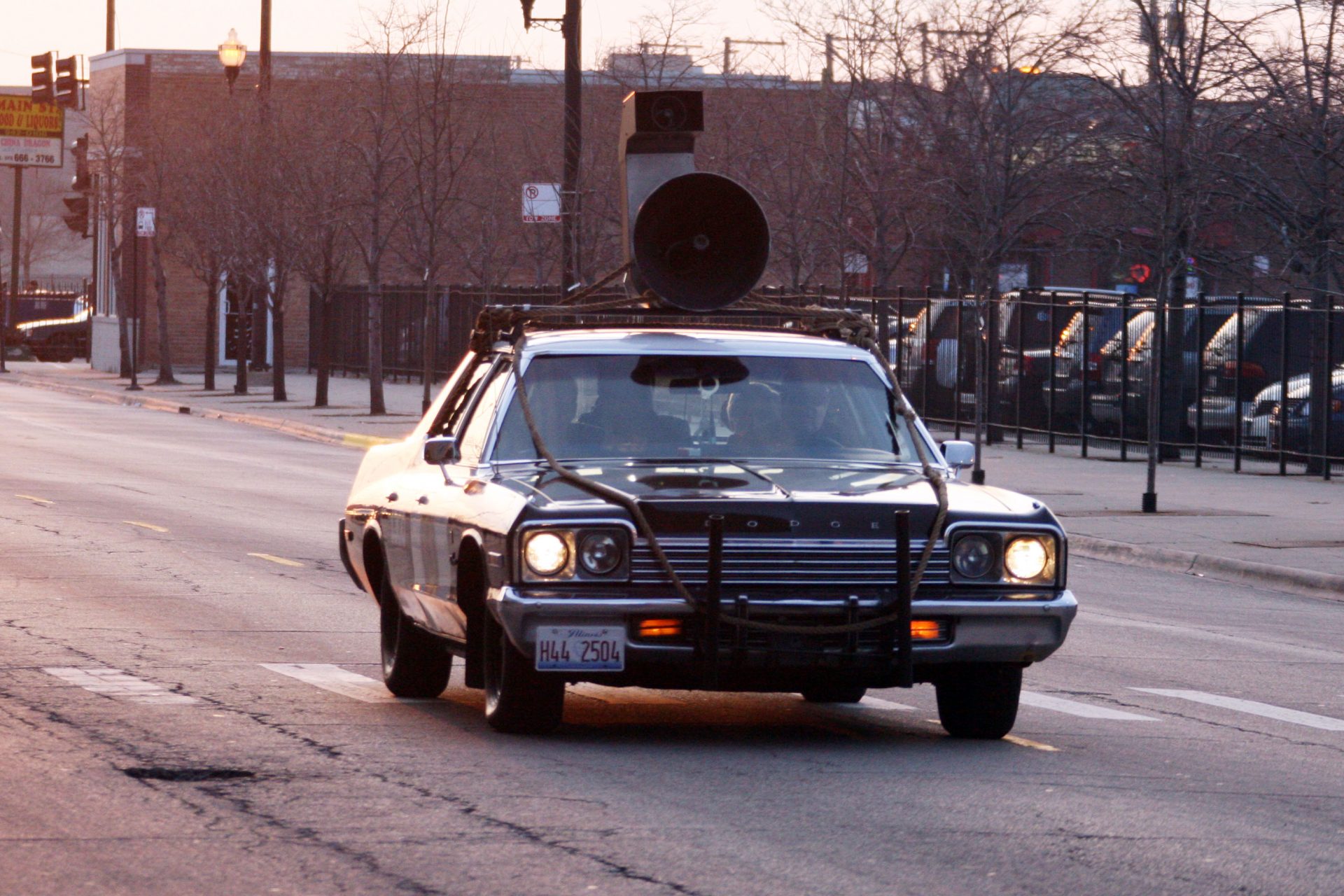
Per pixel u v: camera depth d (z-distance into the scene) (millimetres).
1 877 16484
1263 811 20453
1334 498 65188
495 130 124438
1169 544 52156
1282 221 70062
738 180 94188
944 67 83750
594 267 105188
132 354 132250
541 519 21703
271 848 17625
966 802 20219
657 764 21984
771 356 25562
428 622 25625
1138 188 79125
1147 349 81438
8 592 37750
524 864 17062
